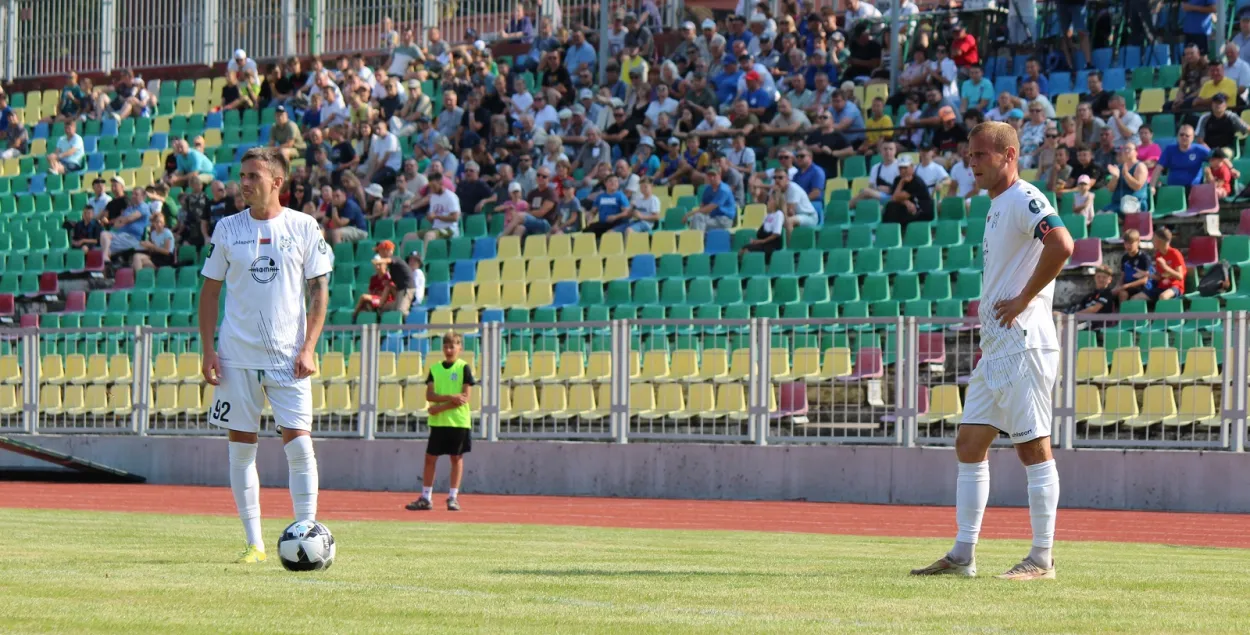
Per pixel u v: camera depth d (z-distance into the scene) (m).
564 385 36.66
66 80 68.19
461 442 29.30
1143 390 30.94
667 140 48.62
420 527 23.23
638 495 34.69
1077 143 41.38
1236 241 37.50
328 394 38.44
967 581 13.15
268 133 59.66
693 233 44.19
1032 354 13.42
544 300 44.06
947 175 43.12
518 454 35.97
